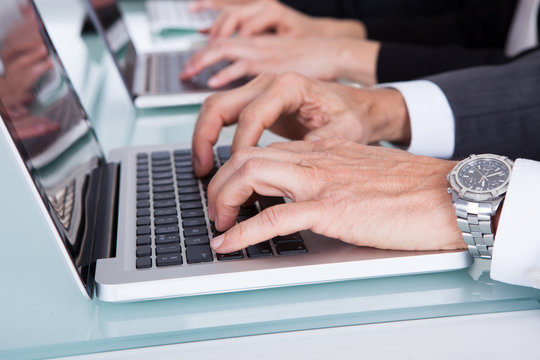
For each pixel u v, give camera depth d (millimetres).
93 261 576
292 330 513
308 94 820
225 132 938
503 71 907
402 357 476
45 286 565
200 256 567
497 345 490
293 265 549
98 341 491
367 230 582
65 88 828
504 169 592
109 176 794
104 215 676
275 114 785
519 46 1436
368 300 537
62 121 729
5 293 555
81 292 539
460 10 2062
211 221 644
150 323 511
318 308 525
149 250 581
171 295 532
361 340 500
